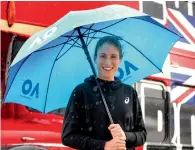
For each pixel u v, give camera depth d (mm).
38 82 2955
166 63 6363
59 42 2904
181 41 6680
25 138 4438
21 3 4609
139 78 3176
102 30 3023
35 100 2965
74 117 2686
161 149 6133
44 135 4605
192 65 6781
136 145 2746
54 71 2994
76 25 2594
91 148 2588
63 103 3070
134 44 3133
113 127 2557
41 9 4750
